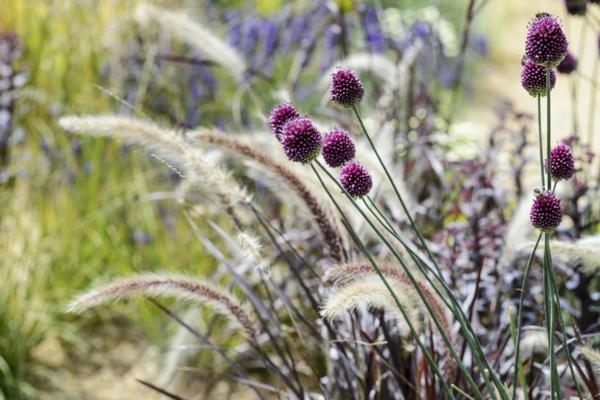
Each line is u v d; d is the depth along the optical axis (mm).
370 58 4730
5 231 4762
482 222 3918
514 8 11500
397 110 4785
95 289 2836
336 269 2527
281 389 3414
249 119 5633
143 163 5402
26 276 4742
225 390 4453
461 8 9688
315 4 5973
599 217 4023
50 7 5824
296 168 3043
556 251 2592
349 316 3145
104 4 5781
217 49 4176
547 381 3094
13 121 5102
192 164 2893
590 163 3701
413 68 4930
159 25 5520
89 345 4945
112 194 5312
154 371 4734
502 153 4668
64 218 5230
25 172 5000
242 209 4355
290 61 6332
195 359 4613
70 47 5723
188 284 2898
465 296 3574
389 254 3576
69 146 5289
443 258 3684
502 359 3201
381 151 3283
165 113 5102
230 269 3266
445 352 2842
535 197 2229
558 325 3277
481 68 9398
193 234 5062
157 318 4922
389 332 3119
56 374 4727
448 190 4238
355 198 2344
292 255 4223
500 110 5082
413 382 3062
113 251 5242
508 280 3572
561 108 8656
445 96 7598
